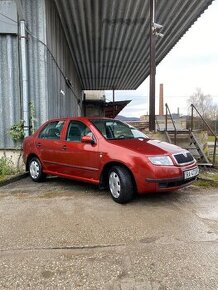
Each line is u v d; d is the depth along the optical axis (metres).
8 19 9.29
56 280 3.00
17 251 3.64
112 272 3.13
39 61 9.55
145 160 5.26
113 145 5.73
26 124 9.37
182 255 3.47
